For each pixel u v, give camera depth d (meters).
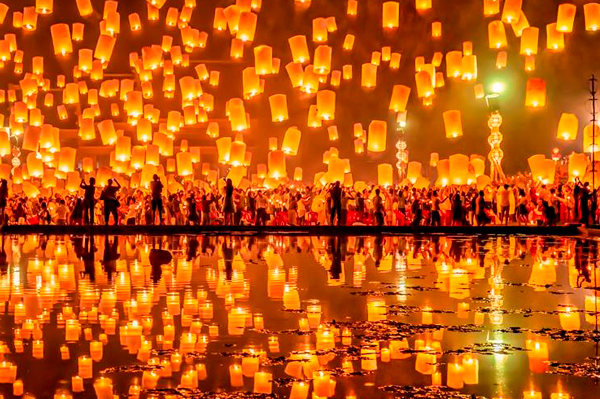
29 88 38.22
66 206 30.84
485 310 8.87
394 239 22.47
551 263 14.46
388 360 6.33
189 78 36.09
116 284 11.24
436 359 6.36
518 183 30.64
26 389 5.41
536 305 9.24
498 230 25.88
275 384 5.58
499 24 35.25
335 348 6.79
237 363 6.22
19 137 40.94
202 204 29.62
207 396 5.27
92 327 7.78
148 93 37.97
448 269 13.46
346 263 14.62
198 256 16.14
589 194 26.86
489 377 5.76
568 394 5.29
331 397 5.26
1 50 38.19
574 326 7.82
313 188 30.72
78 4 35.59
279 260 15.20
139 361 6.28
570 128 29.02
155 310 8.86
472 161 31.12
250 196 30.61
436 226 26.61
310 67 31.53
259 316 8.47
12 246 19.17
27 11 37.59
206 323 8.02
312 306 9.19
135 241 21.22
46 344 6.93
